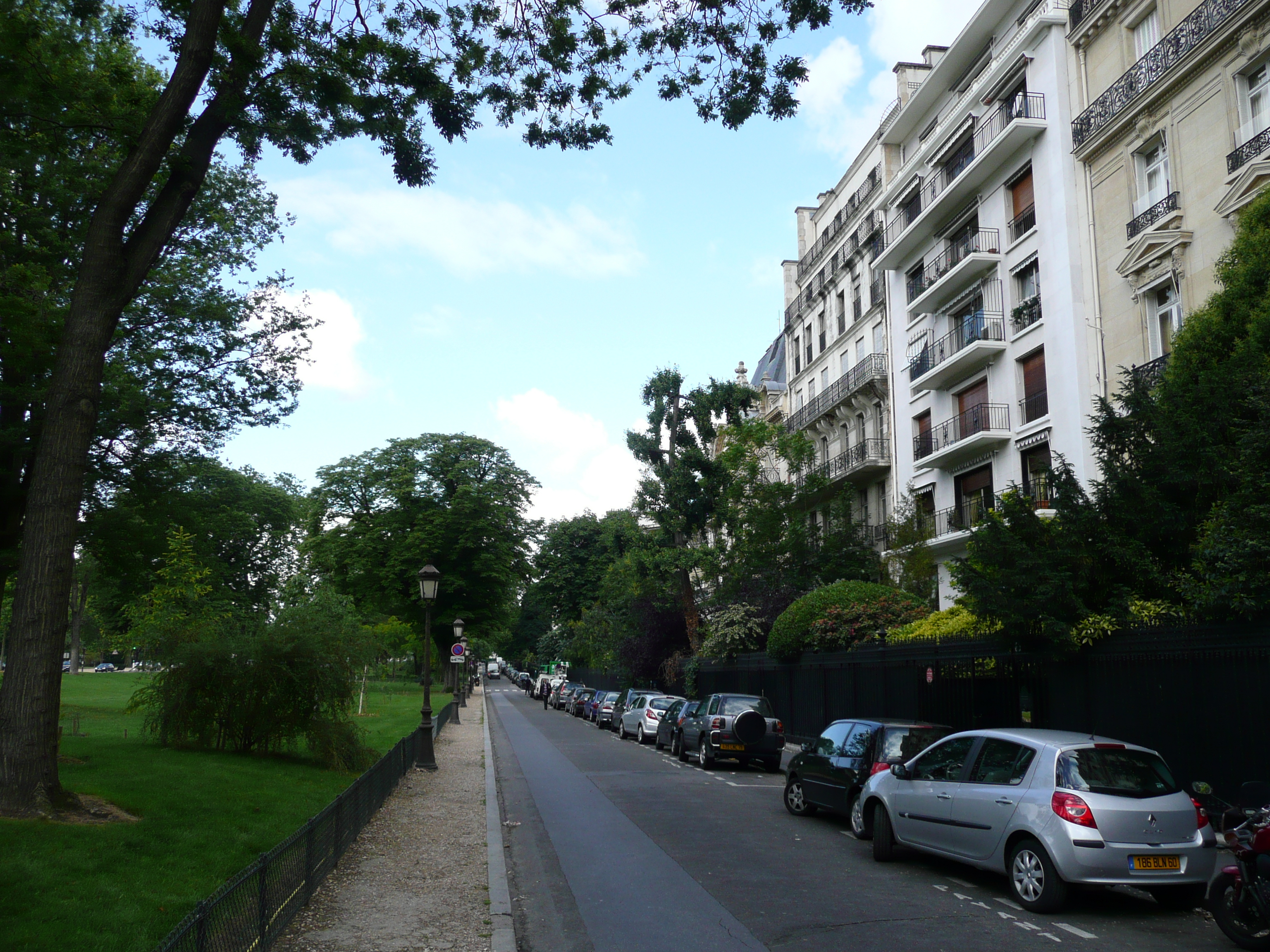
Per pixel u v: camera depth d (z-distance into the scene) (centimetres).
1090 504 1503
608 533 4038
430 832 1193
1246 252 1554
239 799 1142
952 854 924
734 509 3641
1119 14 2383
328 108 1146
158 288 1694
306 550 5419
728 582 3647
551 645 7431
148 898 698
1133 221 2275
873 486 3809
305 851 777
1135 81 2256
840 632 2548
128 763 1355
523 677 9725
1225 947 717
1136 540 1447
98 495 1728
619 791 1695
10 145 1107
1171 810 814
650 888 914
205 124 1040
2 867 717
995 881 946
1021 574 1477
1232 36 1959
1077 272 2498
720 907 838
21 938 585
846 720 1334
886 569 3272
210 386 1811
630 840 1186
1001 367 2873
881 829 1044
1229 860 1025
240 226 1883
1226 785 1189
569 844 1158
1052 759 851
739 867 1012
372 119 1173
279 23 1127
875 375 3703
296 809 1129
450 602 5334
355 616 3297
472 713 4622
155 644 1625
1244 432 1348
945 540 3003
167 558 2088
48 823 857
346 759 1596
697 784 1808
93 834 852
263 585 5591
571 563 6875
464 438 5519
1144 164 2292
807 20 1159
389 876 923
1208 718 1225
